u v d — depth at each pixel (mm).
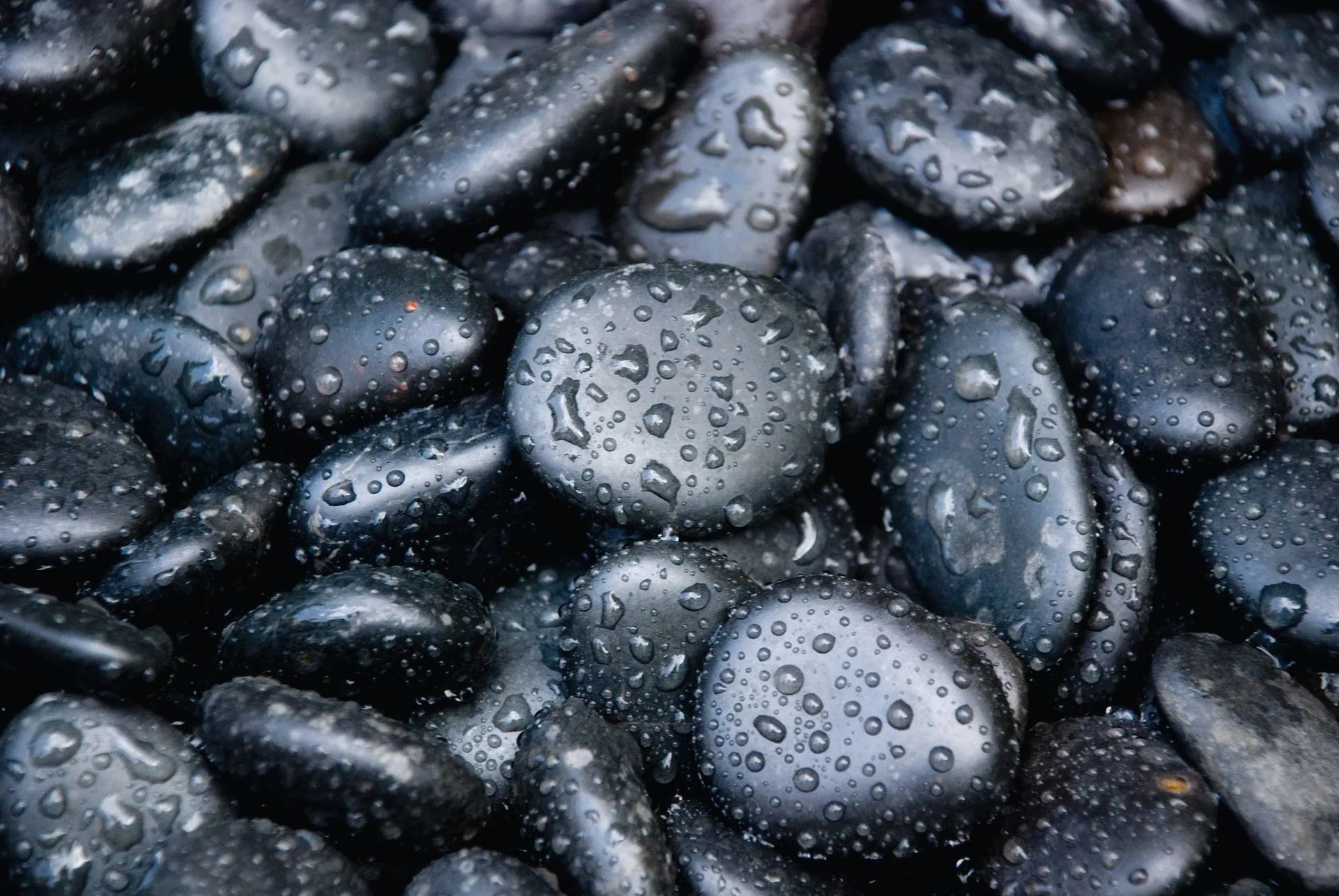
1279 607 337
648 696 336
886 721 323
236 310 362
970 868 328
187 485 354
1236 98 377
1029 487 343
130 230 357
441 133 358
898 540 353
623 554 339
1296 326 362
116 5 361
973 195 362
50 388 353
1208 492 349
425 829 321
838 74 373
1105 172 368
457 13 380
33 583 337
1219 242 369
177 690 337
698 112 368
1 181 360
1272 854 325
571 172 358
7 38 357
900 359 358
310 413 350
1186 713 333
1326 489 344
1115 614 341
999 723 323
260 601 346
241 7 370
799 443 344
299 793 318
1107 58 371
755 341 346
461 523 343
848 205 376
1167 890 321
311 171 371
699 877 324
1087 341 356
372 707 335
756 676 329
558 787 322
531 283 360
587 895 318
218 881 314
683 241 366
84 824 320
